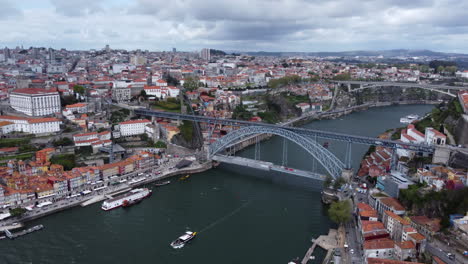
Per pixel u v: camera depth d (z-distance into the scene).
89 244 146.62
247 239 151.50
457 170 166.00
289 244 147.38
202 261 136.25
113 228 159.75
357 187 188.88
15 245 144.75
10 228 155.75
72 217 169.38
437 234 133.38
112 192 196.75
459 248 124.25
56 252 140.75
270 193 199.75
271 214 173.88
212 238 152.38
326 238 149.38
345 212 153.50
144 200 190.25
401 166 191.88
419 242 124.62
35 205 175.12
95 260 136.12
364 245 130.38
